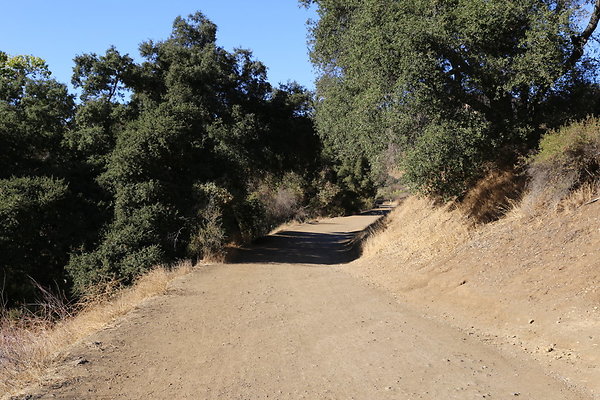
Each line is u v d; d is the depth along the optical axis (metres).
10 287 14.30
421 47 10.89
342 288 11.12
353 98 15.07
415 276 10.84
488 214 11.66
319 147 28.45
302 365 5.55
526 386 4.62
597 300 6.05
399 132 12.28
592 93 12.47
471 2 10.53
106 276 14.55
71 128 23.23
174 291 10.80
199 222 18.23
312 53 17.67
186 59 23.09
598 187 8.74
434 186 12.40
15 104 22.69
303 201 48.19
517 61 10.66
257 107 25.77
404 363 5.47
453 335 6.61
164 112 19.98
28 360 5.50
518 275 7.91
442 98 11.20
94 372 5.28
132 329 7.29
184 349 6.23
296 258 19.25
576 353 5.22
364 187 59.09
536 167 10.09
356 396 4.55
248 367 5.51
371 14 11.97
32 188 16.44
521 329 6.34
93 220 17.83
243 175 23.80
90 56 21.58
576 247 7.55
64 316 8.94
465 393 4.50
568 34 10.52
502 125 12.10
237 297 10.12
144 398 4.56
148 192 17.72
